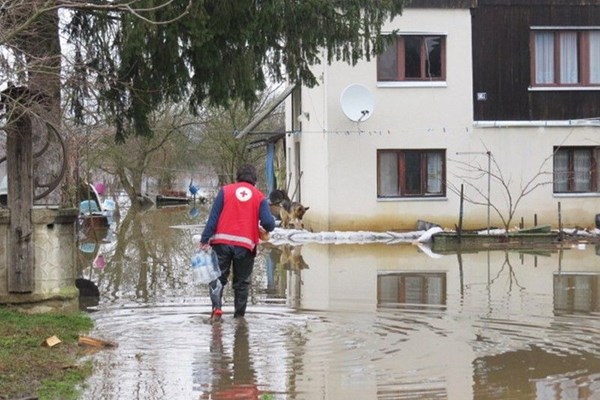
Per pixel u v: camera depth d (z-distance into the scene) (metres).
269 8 23.72
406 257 30.95
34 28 18.98
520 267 27.39
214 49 23.53
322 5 25.72
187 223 55.03
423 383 12.44
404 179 42.41
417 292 21.73
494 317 17.94
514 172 42.56
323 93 42.38
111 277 26.06
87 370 12.98
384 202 41.97
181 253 34.28
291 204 43.00
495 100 42.59
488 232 37.94
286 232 40.22
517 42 42.72
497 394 11.86
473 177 42.44
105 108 24.56
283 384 12.40
